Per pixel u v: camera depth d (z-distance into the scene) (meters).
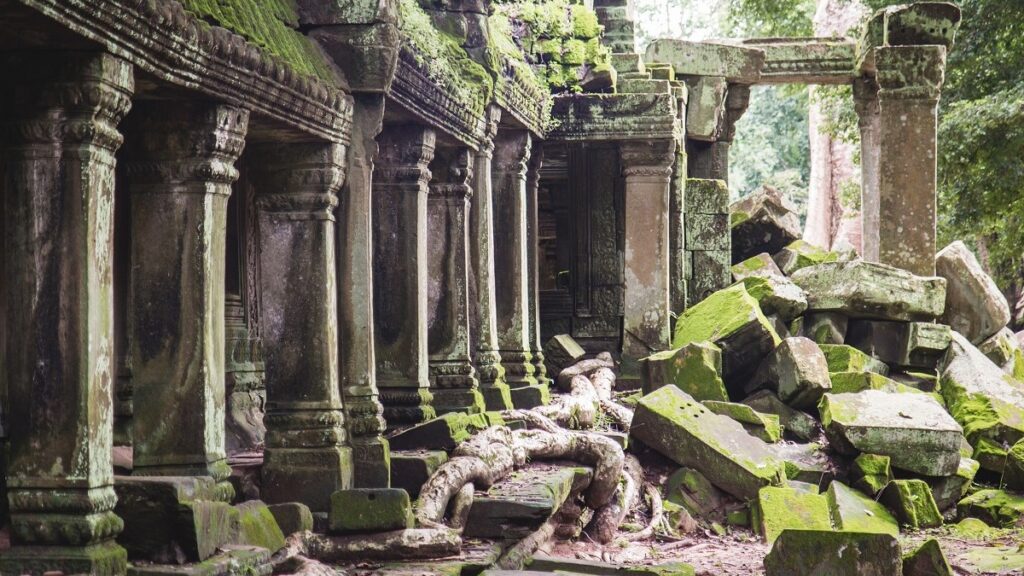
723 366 13.39
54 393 5.32
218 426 6.66
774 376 13.12
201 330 6.50
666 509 10.67
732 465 10.99
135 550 5.80
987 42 19.95
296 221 7.84
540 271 19.83
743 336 13.34
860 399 12.25
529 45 14.51
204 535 5.88
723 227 16.31
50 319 5.31
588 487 9.98
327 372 7.86
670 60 17.03
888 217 15.77
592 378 14.34
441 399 10.75
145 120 6.45
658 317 14.89
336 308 7.99
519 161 13.09
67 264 5.30
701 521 10.83
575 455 10.08
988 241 25.11
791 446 12.27
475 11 10.96
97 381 5.38
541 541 8.66
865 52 16.50
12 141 5.30
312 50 7.80
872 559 7.80
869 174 17.23
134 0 5.26
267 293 7.88
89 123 5.28
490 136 11.70
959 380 13.88
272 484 7.77
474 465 8.55
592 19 14.91
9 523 5.66
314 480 7.75
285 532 7.16
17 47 5.20
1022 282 25.16
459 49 10.66
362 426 8.18
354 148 8.14
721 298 14.42
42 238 5.30
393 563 7.12
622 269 15.79
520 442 9.66
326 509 7.72
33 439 5.33
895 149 15.73
